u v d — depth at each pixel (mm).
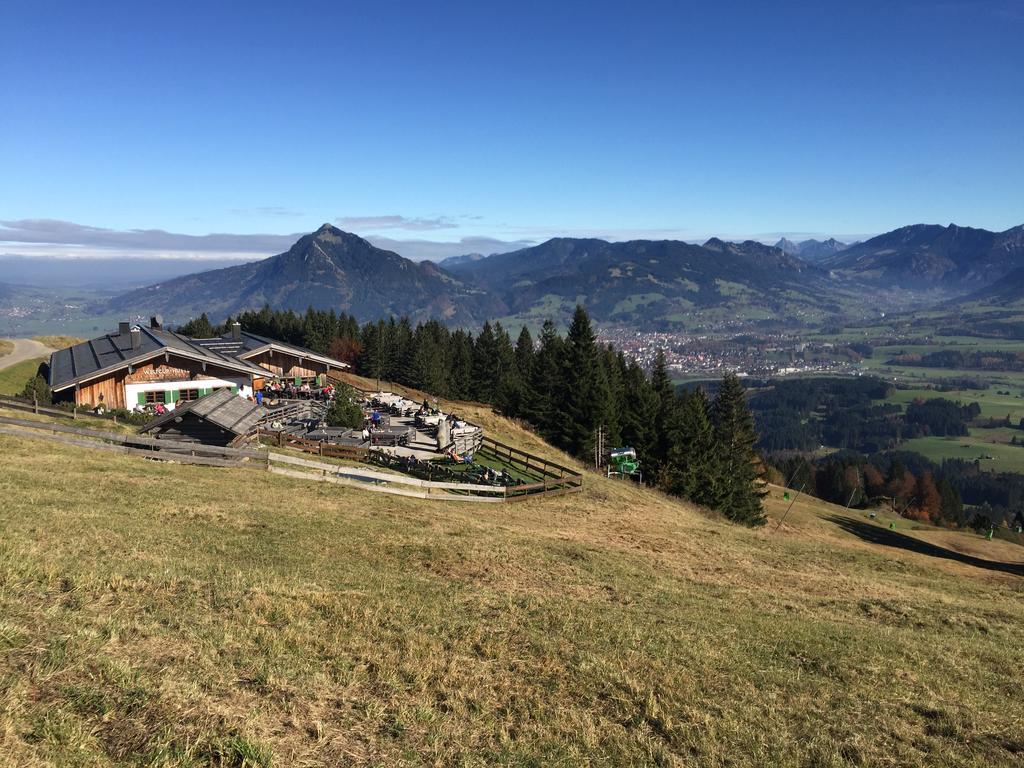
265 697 7945
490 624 12016
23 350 78062
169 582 11172
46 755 5902
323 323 113125
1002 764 8930
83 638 8312
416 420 47062
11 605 8984
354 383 83750
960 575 32188
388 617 11516
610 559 19953
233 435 29109
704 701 9844
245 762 6453
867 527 64938
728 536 29906
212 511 17750
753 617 15094
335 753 7098
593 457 57625
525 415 71438
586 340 62969
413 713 8352
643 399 61938
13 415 28656
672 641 12352
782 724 9391
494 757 7656
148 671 7883
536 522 25703
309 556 15141
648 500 38312
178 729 6777
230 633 9469
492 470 35438
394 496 25562
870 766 8539
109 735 6484
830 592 20172
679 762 8055
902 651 13672
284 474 25312
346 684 8820
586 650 11227
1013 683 12625
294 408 44844
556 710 9000
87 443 24375
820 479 116062
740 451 59406
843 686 11258
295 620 10586
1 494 15984
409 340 101500
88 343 54750
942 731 9836
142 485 19531
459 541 19016
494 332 103875
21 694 6746
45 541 12461
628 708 9320
